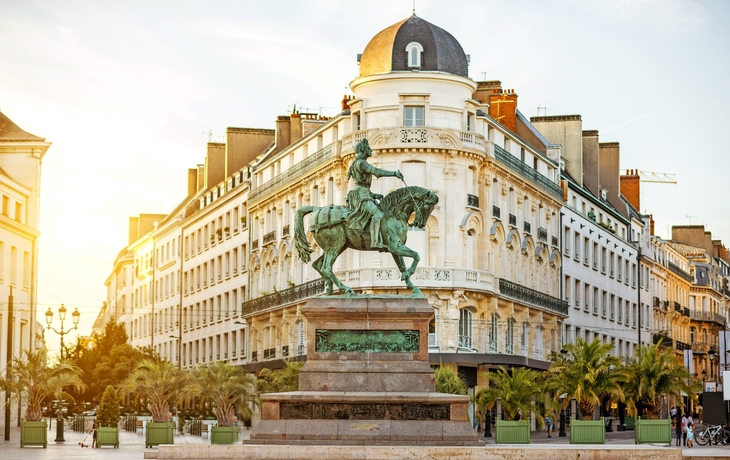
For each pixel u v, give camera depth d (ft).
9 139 225.56
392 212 100.99
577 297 263.70
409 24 207.92
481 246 209.26
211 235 291.58
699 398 264.93
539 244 238.48
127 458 108.99
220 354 281.33
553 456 90.84
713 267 420.36
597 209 286.46
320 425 95.09
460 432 94.89
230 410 193.57
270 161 247.29
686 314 380.17
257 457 90.43
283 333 233.76
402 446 90.53
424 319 98.58
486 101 253.44
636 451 92.07
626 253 303.89
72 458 108.99
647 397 211.41
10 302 168.45
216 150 304.71
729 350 228.22
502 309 216.54
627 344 301.02
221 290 281.95
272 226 247.70
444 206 201.05
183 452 92.12
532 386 176.14
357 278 198.80
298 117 253.85
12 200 214.69
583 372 187.52
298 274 231.71
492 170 213.05
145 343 356.38
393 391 97.19
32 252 224.33
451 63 206.18
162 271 339.57
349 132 207.31
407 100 201.46
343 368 97.91
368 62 206.90
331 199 216.54
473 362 198.49
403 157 200.34
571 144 276.41
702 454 101.81
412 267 100.68
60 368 166.20
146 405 241.14
